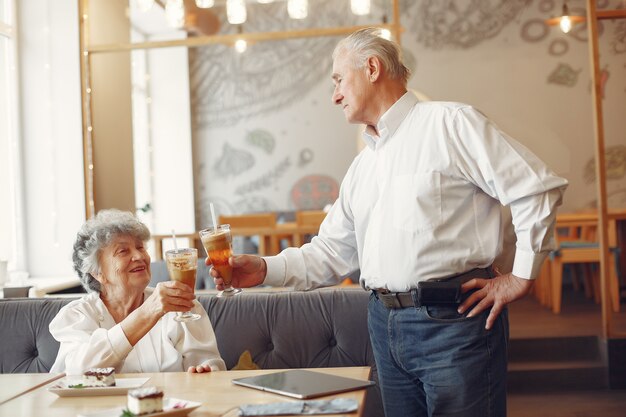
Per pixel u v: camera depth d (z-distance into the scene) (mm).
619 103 8703
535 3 8898
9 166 5086
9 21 5098
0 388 1976
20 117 5148
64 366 2354
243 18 4719
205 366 2080
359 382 1778
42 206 5148
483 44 8961
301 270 2383
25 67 5145
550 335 5512
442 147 2029
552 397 4984
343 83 2162
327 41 9359
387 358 2168
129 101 6160
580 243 6777
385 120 2094
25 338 2842
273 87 9438
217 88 9484
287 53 9406
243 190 9500
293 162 9445
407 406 2184
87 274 2467
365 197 2225
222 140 9500
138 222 2488
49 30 5137
